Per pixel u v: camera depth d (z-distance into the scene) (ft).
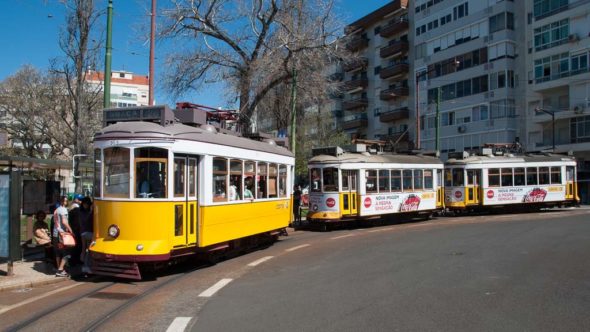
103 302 27.40
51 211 42.34
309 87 80.33
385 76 193.98
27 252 42.88
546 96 139.95
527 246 47.60
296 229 71.92
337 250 47.16
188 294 29.04
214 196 38.91
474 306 25.03
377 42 204.64
